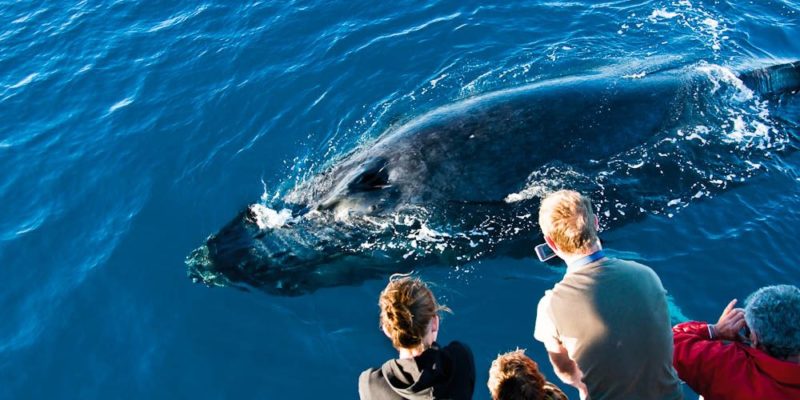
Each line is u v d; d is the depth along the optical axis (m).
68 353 8.84
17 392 8.41
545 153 10.12
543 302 5.39
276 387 8.02
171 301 9.30
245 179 11.48
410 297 4.88
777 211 9.65
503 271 9.11
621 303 4.90
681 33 14.52
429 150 10.02
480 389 7.53
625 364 4.88
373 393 5.07
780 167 10.43
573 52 14.03
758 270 8.78
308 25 15.60
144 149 12.62
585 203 5.15
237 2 16.95
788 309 4.73
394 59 14.22
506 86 12.16
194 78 14.50
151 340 8.80
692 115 11.18
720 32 14.48
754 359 4.92
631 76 11.74
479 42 14.55
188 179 11.70
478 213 9.64
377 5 15.97
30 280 10.11
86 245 10.62
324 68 14.14
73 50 16.25
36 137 13.47
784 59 13.70
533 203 9.73
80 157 12.70
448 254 9.41
